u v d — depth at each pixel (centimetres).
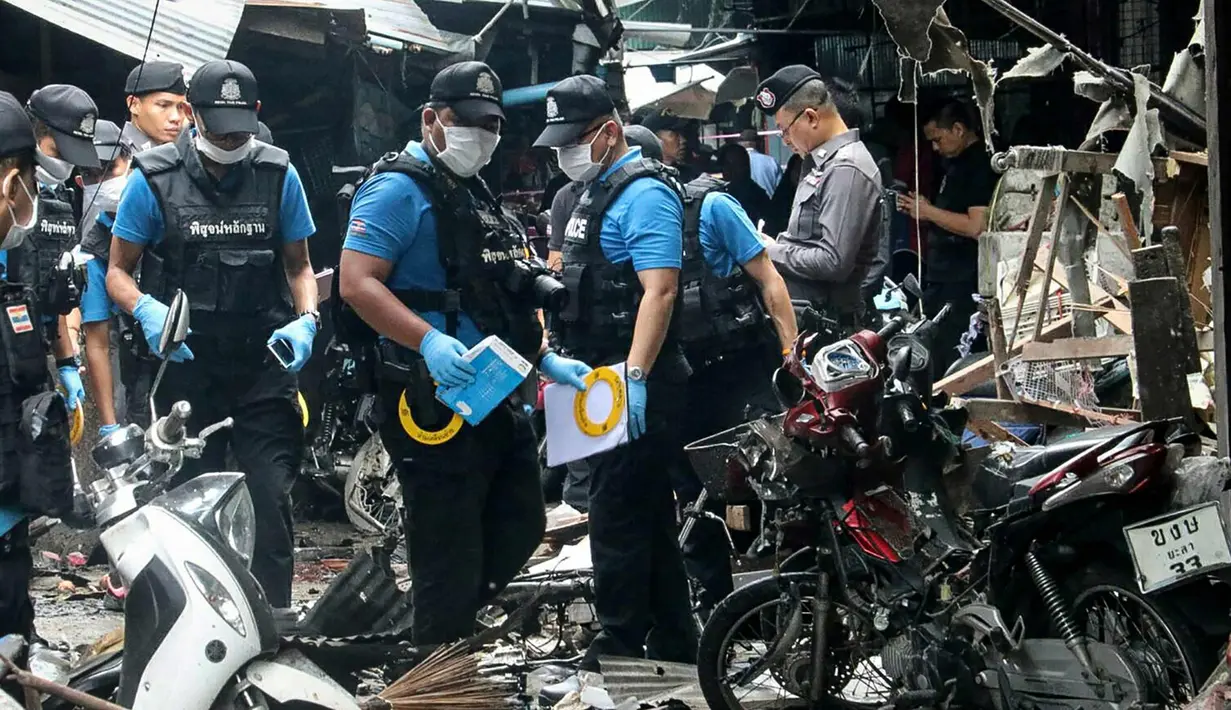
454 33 1354
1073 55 652
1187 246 660
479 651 567
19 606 440
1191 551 420
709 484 511
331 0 1002
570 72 1473
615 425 491
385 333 457
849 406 469
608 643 534
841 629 484
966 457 497
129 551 376
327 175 1142
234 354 573
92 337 608
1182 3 1161
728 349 605
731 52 1759
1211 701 362
